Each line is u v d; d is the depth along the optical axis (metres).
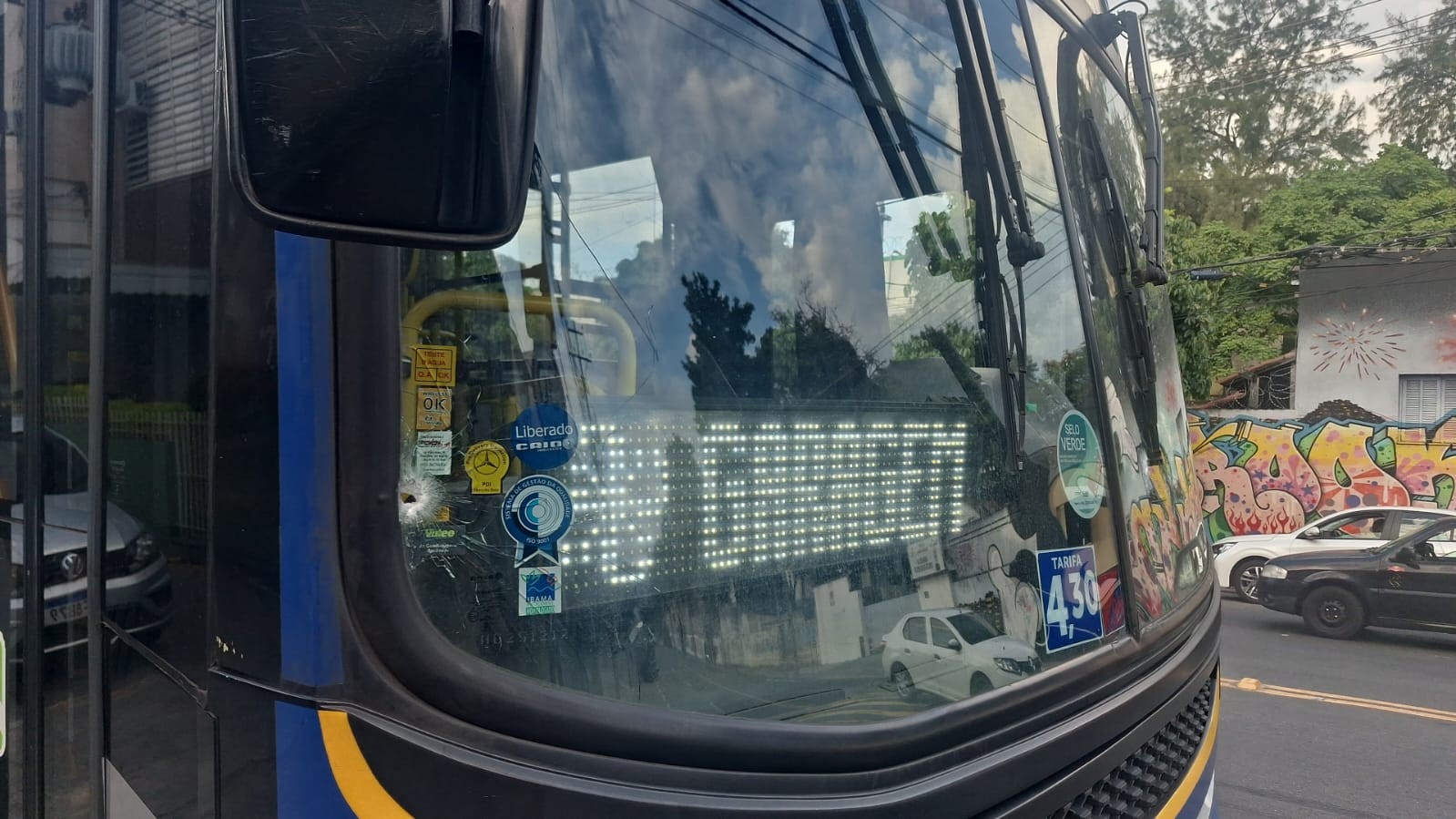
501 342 1.33
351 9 1.03
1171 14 30.33
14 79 1.73
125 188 1.50
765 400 1.54
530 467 1.33
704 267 1.50
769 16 1.62
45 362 1.66
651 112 1.47
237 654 1.27
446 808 1.20
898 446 1.68
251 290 1.28
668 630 1.40
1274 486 18.88
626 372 1.42
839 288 1.65
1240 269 21.69
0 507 1.78
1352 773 6.04
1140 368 2.33
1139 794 1.88
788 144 1.62
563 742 1.25
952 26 1.88
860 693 1.53
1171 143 29.88
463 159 1.07
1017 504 1.82
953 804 1.44
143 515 1.44
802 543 1.54
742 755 1.31
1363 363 18.00
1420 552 10.20
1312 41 28.36
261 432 1.26
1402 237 16.67
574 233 1.39
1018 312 1.90
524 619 1.30
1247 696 7.95
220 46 1.07
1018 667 1.73
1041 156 2.05
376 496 1.22
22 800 1.71
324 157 1.02
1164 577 2.24
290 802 1.21
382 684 1.21
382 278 1.24
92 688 1.55
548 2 1.38
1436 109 27.11
